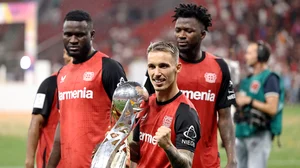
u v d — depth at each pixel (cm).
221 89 623
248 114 857
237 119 866
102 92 598
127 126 450
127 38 3572
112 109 471
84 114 596
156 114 506
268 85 859
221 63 625
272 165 1336
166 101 504
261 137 862
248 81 873
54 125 656
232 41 3328
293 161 1395
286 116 2256
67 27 600
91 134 594
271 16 3466
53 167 612
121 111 457
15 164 1341
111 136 446
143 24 3622
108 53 3516
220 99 625
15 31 3325
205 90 614
